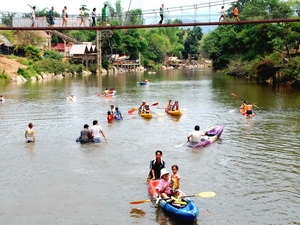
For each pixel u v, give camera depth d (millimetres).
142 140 19891
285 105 32031
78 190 13219
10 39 79250
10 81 57688
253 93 41688
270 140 19844
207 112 28875
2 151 17766
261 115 27281
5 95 40156
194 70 120375
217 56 87938
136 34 121188
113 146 18656
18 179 14227
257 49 63906
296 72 46156
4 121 25094
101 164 15906
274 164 15930
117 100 36656
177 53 165625
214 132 20234
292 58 49438
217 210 11648
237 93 42062
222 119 25828
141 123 24438
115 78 72625
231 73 77625
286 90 44250
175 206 11172
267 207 11867
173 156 17047
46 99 36844
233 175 14648
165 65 142875
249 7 66938
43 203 12203
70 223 10930
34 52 74000
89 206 11977
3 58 65500
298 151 17797
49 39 96875
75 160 16422
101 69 97000
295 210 11656
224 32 83688
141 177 14422
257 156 17031
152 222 10914
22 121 25125
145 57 129875
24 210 11711
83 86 52438
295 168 15422
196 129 18672
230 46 80438
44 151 17750
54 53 84562
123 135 21000
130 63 114688
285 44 53531
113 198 12562
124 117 26656
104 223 10898
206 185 13641
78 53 91875
